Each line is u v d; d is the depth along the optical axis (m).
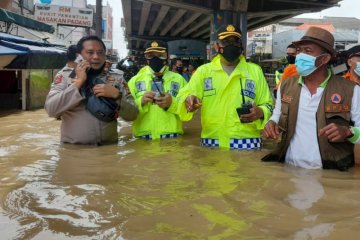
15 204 2.84
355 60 4.75
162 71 5.61
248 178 3.50
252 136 4.79
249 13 24.95
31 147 4.95
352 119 3.69
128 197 2.98
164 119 5.60
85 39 4.89
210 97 4.77
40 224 2.48
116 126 5.29
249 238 2.27
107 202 2.87
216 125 4.82
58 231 2.37
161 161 4.17
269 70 29.55
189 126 7.00
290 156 4.00
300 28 32.72
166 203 2.84
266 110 4.52
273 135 3.90
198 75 4.77
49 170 3.79
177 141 5.37
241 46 4.62
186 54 27.62
